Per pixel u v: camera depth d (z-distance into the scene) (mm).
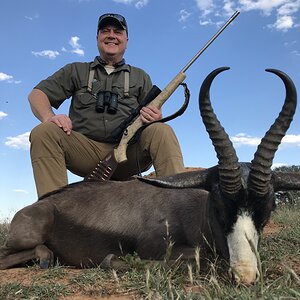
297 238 1678
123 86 1886
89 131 1806
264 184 1060
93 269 1220
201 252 1224
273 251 1452
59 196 1487
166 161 1712
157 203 1384
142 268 1181
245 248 1001
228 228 1047
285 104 1107
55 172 1705
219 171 1087
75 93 1887
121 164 1854
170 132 1743
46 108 1829
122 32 1916
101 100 1820
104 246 1393
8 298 999
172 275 1084
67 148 1761
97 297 1003
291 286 955
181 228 1307
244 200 1053
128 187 1474
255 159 1077
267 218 1078
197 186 1180
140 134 1725
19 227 1416
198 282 1021
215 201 1120
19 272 1273
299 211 2826
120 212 1406
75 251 1420
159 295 927
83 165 1838
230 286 974
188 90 1654
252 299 862
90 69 1894
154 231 1338
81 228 1413
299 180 1173
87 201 1458
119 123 1827
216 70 1116
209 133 1128
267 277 1099
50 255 1380
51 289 1043
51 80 1884
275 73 1106
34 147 1701
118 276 1131
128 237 1371
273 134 1086
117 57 1916
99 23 1911
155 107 1711
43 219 1421
